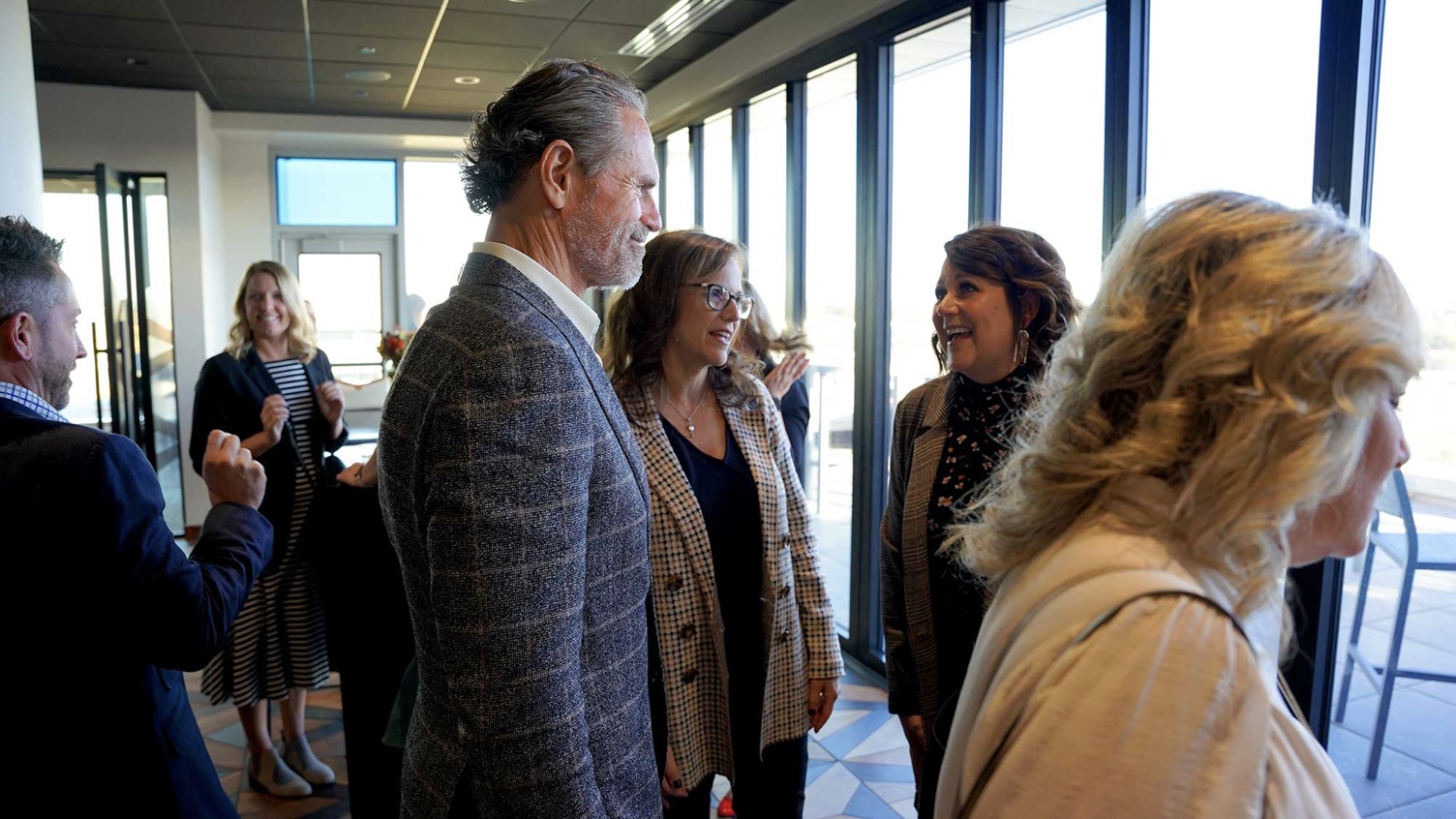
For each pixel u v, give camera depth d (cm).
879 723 330
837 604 451
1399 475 202
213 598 125
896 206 373
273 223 776
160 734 123
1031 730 57
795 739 175
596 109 107
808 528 188
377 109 706
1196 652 55
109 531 113
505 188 107
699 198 568
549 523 94
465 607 91
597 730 103
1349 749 217
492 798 93
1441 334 185
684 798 167
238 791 282
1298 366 55
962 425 158
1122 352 63
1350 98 192
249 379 279
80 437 116
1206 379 58
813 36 401
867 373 382
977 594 148
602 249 110
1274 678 64
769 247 485
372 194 796
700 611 164
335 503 218
